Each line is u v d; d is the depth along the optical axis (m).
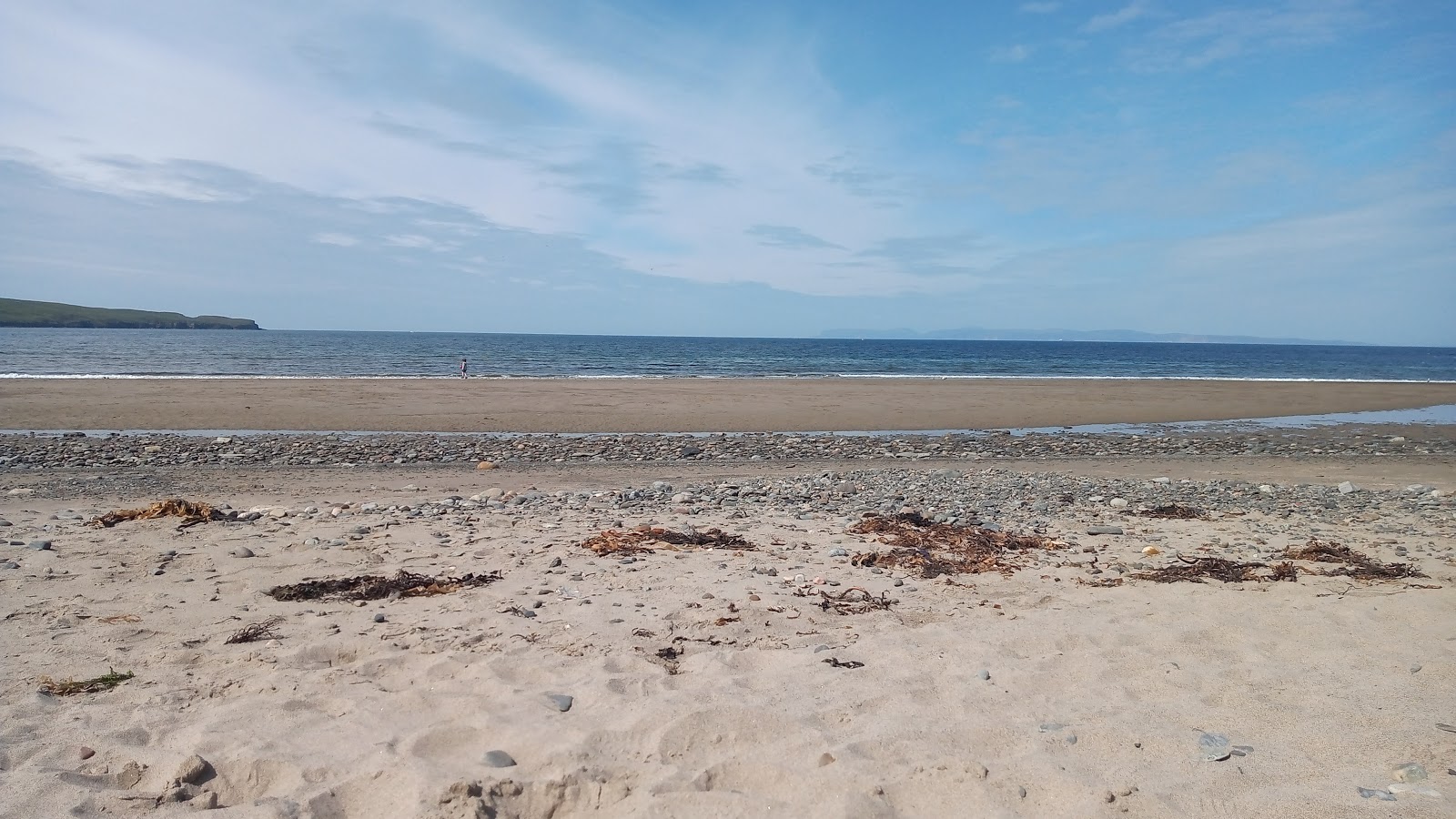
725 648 5.15
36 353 60.19
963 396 33.72
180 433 19.97
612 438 20.38
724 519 9.66
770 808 3.31
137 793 3.39
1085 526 9.66
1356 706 4.26
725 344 160.88
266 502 11.44
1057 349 167.88
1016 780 3.51
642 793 3.39
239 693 4.38
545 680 4.60
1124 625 5.66
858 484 13.01
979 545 8.27
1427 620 5.73
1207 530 9.51
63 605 5.79
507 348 104.00
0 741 3.77
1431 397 38.56
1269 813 3.27
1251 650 5.17
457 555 7.46
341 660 4.98
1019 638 5.37
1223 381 46.94
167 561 7.10
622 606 5.94
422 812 3.24
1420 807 3.26
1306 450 20.25
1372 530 9.59
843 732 3.98
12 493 12.03
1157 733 3.97
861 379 43.53
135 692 4.36
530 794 3.39
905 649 5.15
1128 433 24.08
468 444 18.31
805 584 6.68
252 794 3.46
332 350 79.31
